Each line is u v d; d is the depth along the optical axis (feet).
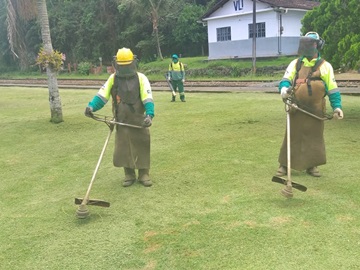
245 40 99.30
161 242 12.67
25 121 36.65
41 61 33.91
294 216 13.76
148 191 17.12
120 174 19.90
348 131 25.91
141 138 17.47
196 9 121.29
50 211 15.79
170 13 124.16
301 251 11.55
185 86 67.15
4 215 15.71
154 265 11.50
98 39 143.95
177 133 28.30
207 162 20.74
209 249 12.05
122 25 141.49
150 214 14.79
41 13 33.83
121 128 17.39
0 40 139.54
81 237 13.37
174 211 14.90
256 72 84.43
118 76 16.80
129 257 11.99
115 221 14.40
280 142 24.14
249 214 14.15
